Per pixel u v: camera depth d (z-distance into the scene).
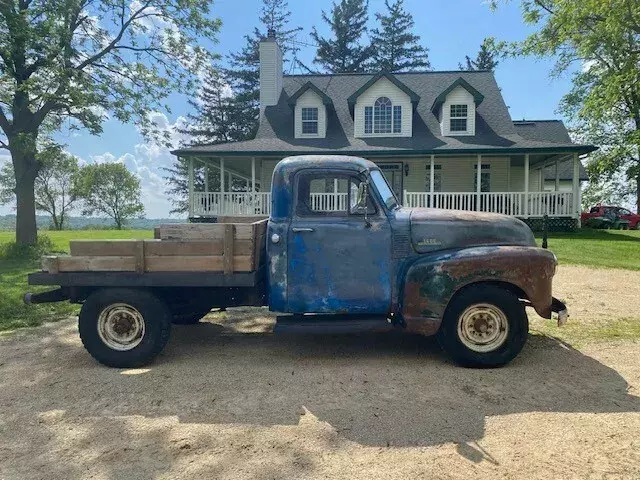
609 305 7.37
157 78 16.56
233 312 7.32
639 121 25.17
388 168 21.52
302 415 3.64
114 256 4.78
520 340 4.59
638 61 16.39
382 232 4.79
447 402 3.85
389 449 3.13
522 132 24.92
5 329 6.35
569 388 4.12
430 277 4.59
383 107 21.19
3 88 14.02
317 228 4.77
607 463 2.94
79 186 54.50
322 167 4.87
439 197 19.19
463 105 20.70
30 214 15.62
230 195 19.19
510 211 18.92
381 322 4.72
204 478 2.82
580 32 16.64
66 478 2.84
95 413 3.72
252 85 43.16
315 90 21.14
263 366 4.77
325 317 4.91
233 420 3.57
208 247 4.75
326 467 2.93
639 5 13.91
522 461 2.97
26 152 14.48
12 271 10.88
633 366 4.66
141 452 3.12
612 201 36.88
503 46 19.89
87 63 15.70
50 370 4.73
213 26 17.09
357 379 4.38
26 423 3.56
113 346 4.78
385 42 44.00
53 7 14.06
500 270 4.55
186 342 5.69
